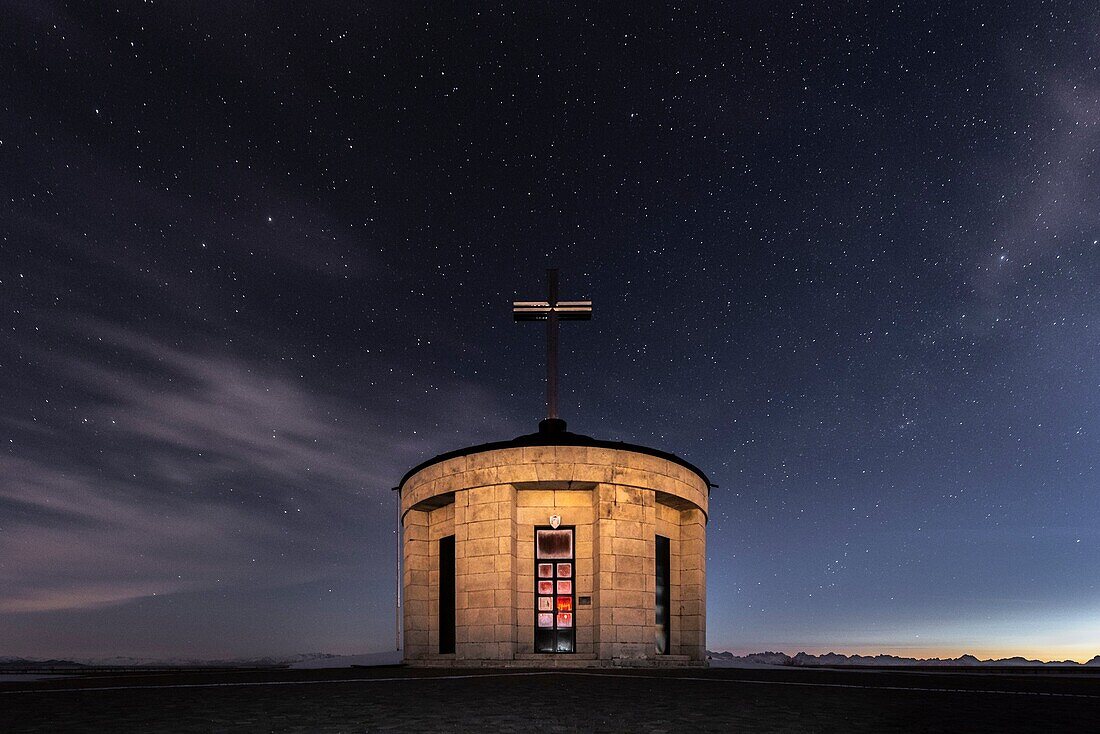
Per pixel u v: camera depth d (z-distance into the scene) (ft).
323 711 38.40
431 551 105.50
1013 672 87.66
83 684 59.67
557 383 103.96
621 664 87.97
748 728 32.12
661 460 98.43
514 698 44.98
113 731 31.45
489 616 91.04
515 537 93.81
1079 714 37.37
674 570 105.19
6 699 45.65
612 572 91.04
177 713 37.78
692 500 103.60
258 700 44.27
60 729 32.12
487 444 95.55
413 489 105.40
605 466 93.71
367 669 87.10
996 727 32.45
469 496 95.40
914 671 85.56
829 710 38.81
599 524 92.02
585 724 33.35
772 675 70.33
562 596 94.17
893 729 31.83
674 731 31.19
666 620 102.06
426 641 102.17
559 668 83.25
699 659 102.58
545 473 92.94
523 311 105.81
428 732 30.96
